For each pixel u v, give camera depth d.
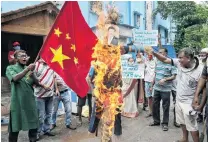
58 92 6.59
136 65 5.94
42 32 12.37
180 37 21.47
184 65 4.84
